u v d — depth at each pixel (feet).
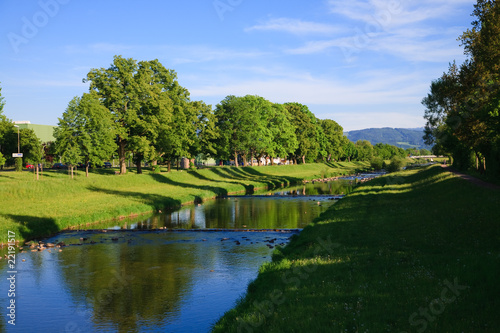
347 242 63.41
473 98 95.50
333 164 505.66
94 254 75.05
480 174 155.02
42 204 129.08
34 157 210.79
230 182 247.91
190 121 241.35
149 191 181.27
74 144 165.58
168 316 44.47
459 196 91.66
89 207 126.72
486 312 30.01
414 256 49.44
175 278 58.80
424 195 115.03
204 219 120.57
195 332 39.99
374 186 182.91
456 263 43.11
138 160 218.18
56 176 194.59
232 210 140.56
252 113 306.35
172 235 95.04
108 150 174.91
